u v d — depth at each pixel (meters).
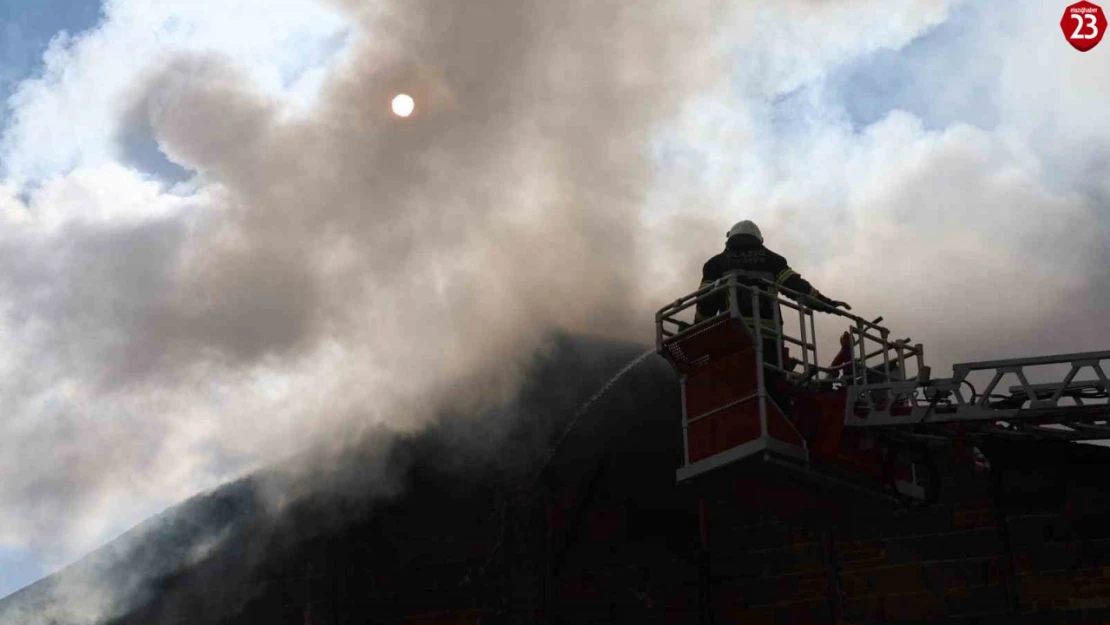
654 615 12.86
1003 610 11.62
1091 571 11.53
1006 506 12.01
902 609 11.97
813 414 9.21
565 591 13.28
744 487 9.26
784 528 12.73
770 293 9.29
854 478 9.17
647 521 13.38
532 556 13.54
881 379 9.78
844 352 9.84
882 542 12.30
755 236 9.62
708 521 13.12
